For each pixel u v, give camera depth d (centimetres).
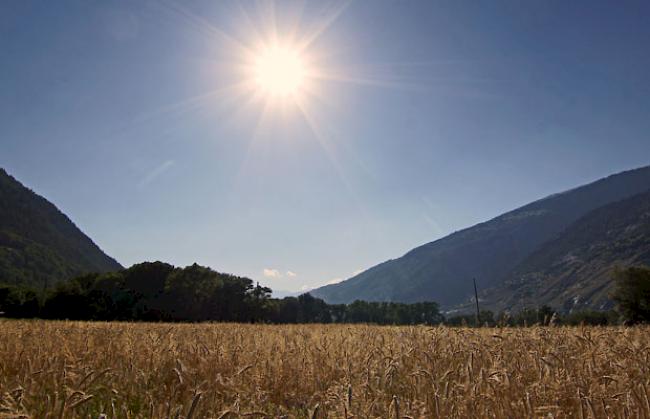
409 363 732
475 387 516
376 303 12069
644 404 443
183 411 463
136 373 685
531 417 452
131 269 8812
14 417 412
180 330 1429
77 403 466
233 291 8644
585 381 540
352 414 442
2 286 7812
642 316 5131
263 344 985
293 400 631
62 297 7812
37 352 824
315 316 11319
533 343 836
